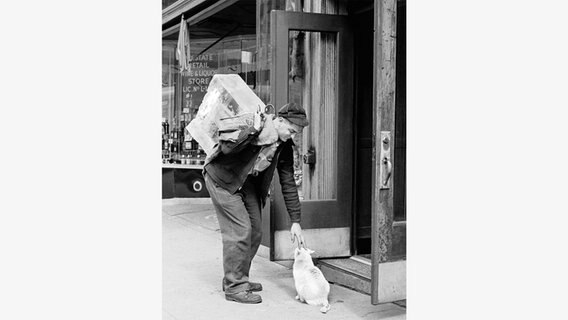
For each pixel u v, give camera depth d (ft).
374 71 12.79
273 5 20.52
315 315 13.52
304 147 17.98
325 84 17.63
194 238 21.95
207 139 14.66
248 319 13.25
